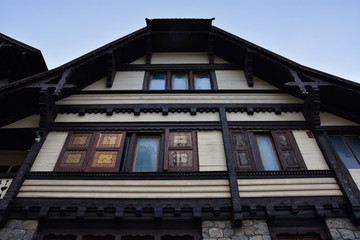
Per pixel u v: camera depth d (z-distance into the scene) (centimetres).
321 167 755
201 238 612
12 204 651
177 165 751
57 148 800
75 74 955
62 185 696
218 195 675
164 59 1181
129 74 1085
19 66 1068
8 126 862
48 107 859
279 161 786
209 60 1146
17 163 963
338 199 673
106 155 778
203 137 829
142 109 909
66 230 627
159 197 669
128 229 627
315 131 829
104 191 683
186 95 977
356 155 809
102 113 908
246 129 854
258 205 652
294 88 895
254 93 981
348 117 891
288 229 632
